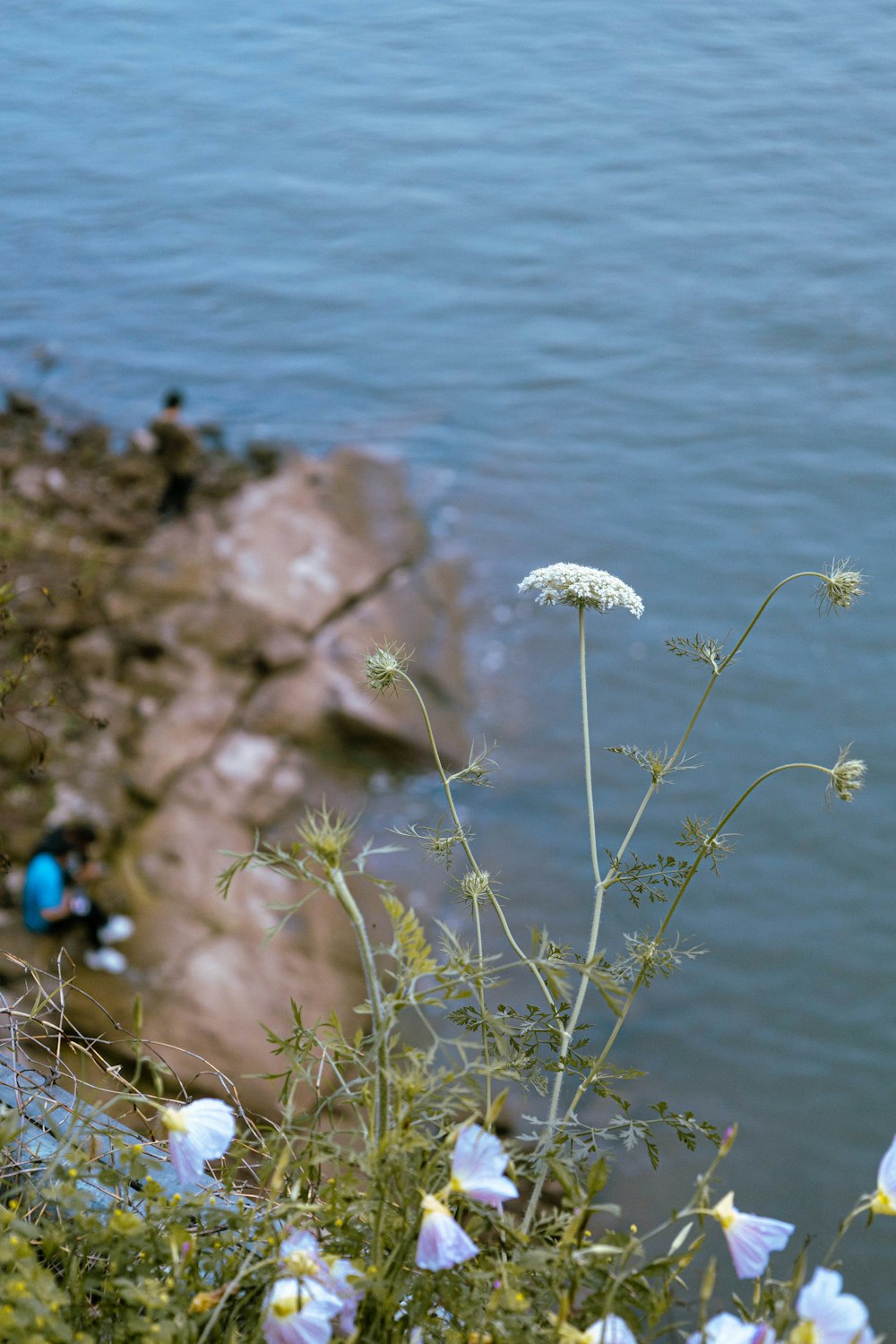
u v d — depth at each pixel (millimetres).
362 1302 1306
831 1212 8164
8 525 12383
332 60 29484
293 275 20391
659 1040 9195
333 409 16625
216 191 23219
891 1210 1227
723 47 29562
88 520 12812
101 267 20547
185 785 10086
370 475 14703
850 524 14773
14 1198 1463
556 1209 1454
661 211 22031
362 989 8703
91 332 18453
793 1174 8398
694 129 25109
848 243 20672
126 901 8859
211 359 17922
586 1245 1274
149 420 15883
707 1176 1263
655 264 20328
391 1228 1318
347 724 11117
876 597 13594
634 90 27078
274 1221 1377
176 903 8961
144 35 31484
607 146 24500
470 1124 1260
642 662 12664
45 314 18953
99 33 31656
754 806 11305
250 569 12336
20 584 11414
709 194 22578
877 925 10305
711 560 14219
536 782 11375
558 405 16922
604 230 21469
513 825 10938
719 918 10281
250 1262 1309
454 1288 1271
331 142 25156
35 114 26672
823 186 22656
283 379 17406
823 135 24719
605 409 16828
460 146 24766
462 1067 1312
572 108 26312
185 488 13766
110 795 9625
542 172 23578
